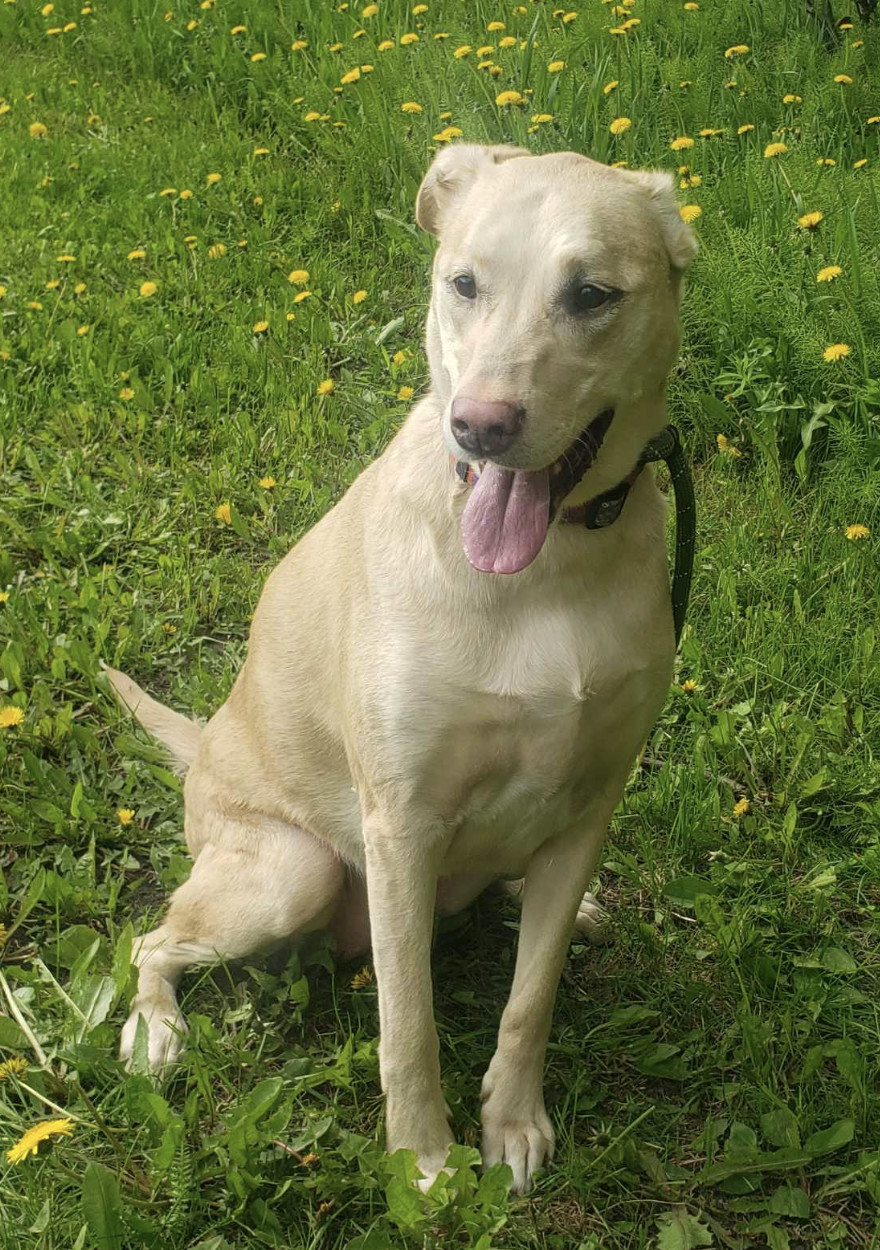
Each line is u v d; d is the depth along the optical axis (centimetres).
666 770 307
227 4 809
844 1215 225
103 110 758
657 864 294
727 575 362
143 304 534
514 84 577
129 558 402
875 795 308
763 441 405
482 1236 205
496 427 198
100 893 283
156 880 294
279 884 258
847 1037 250
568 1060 256
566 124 530
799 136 534
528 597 217
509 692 216
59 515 421
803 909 284
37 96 788
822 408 402
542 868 243
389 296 532
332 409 462
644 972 271
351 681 229
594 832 241
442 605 217
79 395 482
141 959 260
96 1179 202
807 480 406
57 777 310
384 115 612
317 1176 221
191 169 649
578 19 626
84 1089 240
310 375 481
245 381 482
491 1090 236
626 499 227
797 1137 229
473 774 224
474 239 211
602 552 220
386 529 229
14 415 465
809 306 420
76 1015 244
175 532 414
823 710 330
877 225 443
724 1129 239
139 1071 234
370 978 262
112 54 829
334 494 425
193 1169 216
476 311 212
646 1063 247
